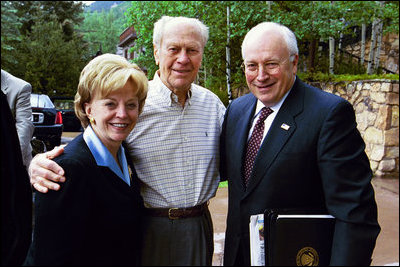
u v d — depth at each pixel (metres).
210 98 1.79
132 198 1.30
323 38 6.30
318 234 1.28
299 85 1.52
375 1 6.97
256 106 1.63
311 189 1.41
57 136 6.10
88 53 17.81
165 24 1.58
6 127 1.01
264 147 1.46
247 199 1.49
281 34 1.44
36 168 1.14
